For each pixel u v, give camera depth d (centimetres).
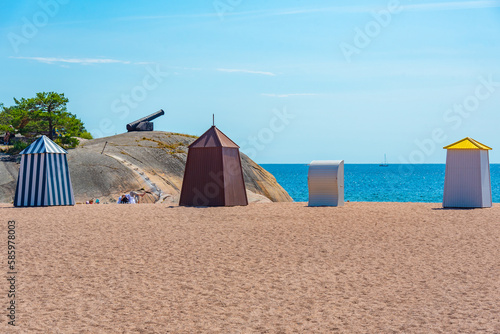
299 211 2242
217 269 1166
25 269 1166
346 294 960
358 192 9262
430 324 786
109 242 1498
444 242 1463
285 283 1042
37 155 2708
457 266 1173
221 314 850
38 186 2689
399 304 893
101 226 1820
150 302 919
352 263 1216
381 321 805
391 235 1583
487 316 819
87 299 938
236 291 988
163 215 2159
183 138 6081
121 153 5038
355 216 2023
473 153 2331
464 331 752
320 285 1025
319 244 1451
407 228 1714
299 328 779
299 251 1358
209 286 1024
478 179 2327
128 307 890
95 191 4259
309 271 1141
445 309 860
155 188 4528
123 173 4559
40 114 5812
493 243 1439
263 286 1020
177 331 771
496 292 958
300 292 977
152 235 1620
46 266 1197
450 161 2361
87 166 4541
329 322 805
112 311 868
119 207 2577
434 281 1045
